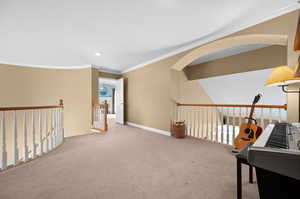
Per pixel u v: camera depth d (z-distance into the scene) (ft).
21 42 9.29
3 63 13.34
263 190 2.22
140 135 11.71
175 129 10.89
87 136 11.37
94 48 10.43
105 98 32.12
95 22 6.99
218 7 5.85
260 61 10.05
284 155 1.76
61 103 9.90
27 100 14.32
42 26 7.32
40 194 4.17
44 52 11.19
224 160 6.68
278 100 12.57
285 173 1.75
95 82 15.38
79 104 15.47
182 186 4.62
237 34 7.36
